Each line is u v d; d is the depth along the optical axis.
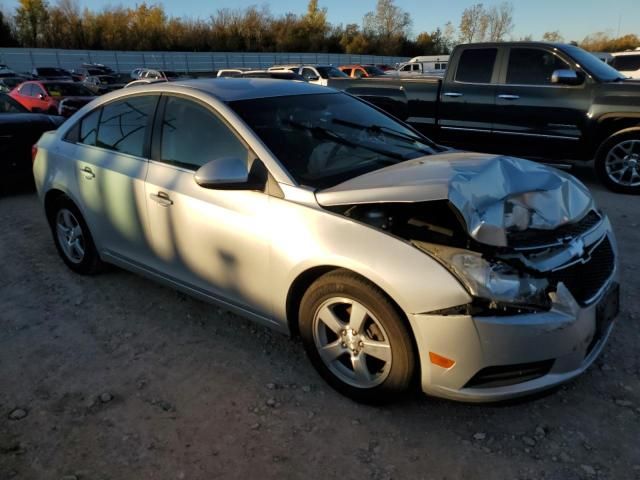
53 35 59.19
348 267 2.43
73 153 3.96
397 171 2.83
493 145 7.40
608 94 6.35
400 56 66.94
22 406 2.73
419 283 2.25
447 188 2.35
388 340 2.42
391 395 2.52
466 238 2.25
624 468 2.25
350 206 2.52
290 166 2.83
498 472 2.25
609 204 6.07
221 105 3.12
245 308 3.03
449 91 7.51
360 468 2.29
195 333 3.40
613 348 3.08
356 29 68.44
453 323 2.22
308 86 3.79
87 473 2.29
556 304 2.25
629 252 4.51
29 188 7.51
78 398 2.79
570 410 2.61
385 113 3.91
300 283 2.73
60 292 4.01
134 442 2.47
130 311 3.70
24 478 2.28
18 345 3.31
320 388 2.83
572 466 2.27
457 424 2.54
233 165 2.76
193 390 2.83
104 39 59.41
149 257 3.52
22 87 17.39
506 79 7.05
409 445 2.41
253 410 2.67
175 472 2.29
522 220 2.36
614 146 6.47
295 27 64.75
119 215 3.59
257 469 2.30
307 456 2.37
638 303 3.60
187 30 62.81
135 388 2.86
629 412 2.58
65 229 4.28
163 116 3.39
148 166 3.38
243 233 2.83
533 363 2.26
